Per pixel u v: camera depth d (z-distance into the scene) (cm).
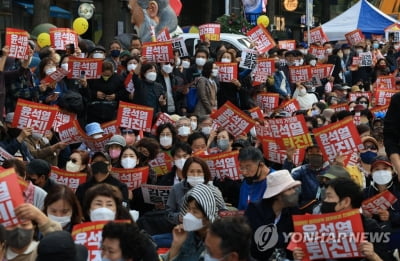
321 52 4600
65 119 2523
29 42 2845
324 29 6625
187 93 3045
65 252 1046
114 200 1370
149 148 2133
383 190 1716
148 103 2806
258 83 3306
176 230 1374
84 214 1420
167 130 2292
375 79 4606
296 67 3556
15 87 2584
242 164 1695
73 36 3155
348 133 1872
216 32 3994
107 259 1160
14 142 2188
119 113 2419
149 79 2806
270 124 2134
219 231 1081
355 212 1262
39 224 1244
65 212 1380
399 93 1369
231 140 2373
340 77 4531
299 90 3566
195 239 1367
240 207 1716
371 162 1794
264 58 3369
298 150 2109
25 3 5791
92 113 2759
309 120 2591
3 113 2528
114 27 6203
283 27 9319
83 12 5350
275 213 1427
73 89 2789
